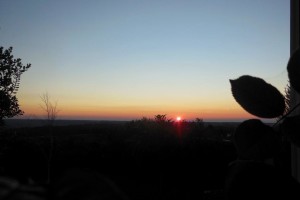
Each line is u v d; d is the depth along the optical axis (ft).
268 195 2.64
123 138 23.86
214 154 19.84
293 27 5.65
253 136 3.31
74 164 20.34
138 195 17.54
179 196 18.12
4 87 20.35
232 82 3.44
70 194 1.30
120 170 22.13
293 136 3.24
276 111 3.37
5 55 20.36
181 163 21.33
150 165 21.86
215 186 18.04
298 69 3.21
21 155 15.88
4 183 1.26
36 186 1.31
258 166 2.74
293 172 5.15
